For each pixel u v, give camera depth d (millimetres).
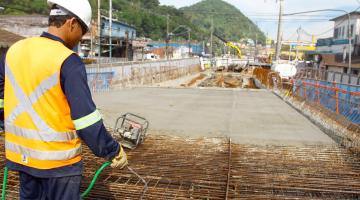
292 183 4027
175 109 9625
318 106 8977
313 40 51125
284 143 6012
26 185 1937
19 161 1872
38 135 1774
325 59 30578
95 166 4324
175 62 32156
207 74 39281
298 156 5152
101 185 3760
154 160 4750
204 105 10617
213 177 4133
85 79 1743
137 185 3832
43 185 1896
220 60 48531
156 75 25141
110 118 7961
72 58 1732
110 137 1842
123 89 14805
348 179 4207
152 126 7207
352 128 6664
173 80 29016
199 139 6141
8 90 1847
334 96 8273
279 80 16219
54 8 1811
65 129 1803
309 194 3801
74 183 1904
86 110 1698
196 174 4219
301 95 11164
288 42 51156
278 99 12578
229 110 9711
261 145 5832
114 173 4129
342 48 27578
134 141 5258
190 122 7777
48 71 1709
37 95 1750
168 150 5312
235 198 3557
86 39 28547
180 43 62062
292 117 8750
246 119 8344
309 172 4434
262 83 22734
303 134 6758
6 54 1879
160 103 10742
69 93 1692
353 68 23875
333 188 3898
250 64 43656
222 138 6289
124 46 34281
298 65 35875
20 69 1784
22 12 35531
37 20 24891
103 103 10344
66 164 1847
